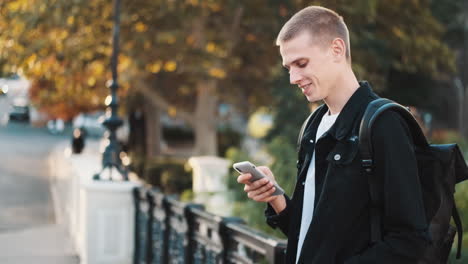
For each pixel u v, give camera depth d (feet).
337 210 6.47
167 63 58.44
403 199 6.07
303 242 6.68
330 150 6.74
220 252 14.16
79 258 29.89
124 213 26.30
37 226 43.70
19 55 53.88
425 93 82.38
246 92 67.00
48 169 80.89
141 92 72.08
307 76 6.73
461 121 107.04
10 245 33.86
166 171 59.57
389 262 6.08
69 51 54.08
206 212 15.96
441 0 74.95
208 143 65.16
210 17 59.67
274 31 56.24
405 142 6.23
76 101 70.38
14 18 53.42
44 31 55.67
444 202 6.50
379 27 58.18
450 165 6.51
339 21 6.81
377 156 6.28
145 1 53.06
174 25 55.16
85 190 26.05
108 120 27.37
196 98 70.49
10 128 145.48
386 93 80.43
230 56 58.75
